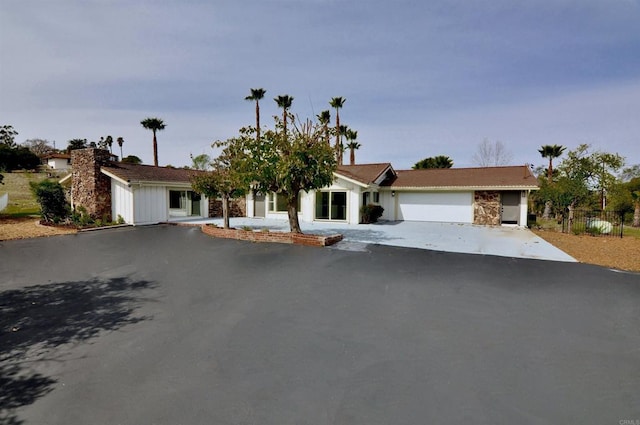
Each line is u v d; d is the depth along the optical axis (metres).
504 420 3.18
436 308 6.12
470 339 4.91
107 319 5.73
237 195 15.29
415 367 4.15
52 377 3.99
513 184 19.73
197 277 8.25
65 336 5.09
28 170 50.53
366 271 8.62
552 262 9.61
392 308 6.13
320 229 17.56
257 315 5.87
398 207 23.50
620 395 3.58
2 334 5.16
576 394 3.60
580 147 24.00
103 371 4.11
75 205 20.91
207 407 3.41
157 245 12.55
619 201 24.19
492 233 16.36
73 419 3.24
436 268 8.90
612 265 9.24
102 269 9.07
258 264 9.45
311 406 3.42
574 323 5.45
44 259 10.30
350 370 4.09
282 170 12.13
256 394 3.63
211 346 4.75
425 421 3.18
